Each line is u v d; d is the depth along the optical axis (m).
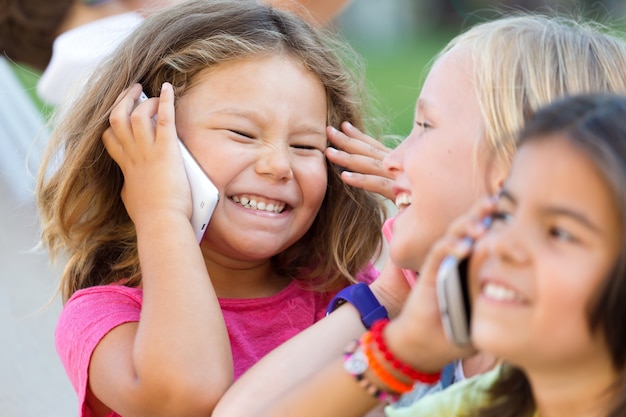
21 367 4.59
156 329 2.52
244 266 3.03
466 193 2.32
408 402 2.44
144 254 2.66
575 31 2.45
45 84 5.03
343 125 3.15
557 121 1.61
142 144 2.79
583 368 1.61
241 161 2.83
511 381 1.87
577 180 1.54
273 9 3.15
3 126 7.07
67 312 2.80
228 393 2.42
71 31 5.37
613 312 1.54
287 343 2.47
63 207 3.04
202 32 2.98
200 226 2.77
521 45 2.36
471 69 2.38
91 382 2.63
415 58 15.73
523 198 1.58
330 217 3.25
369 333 1.86
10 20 5.75
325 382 1.89
